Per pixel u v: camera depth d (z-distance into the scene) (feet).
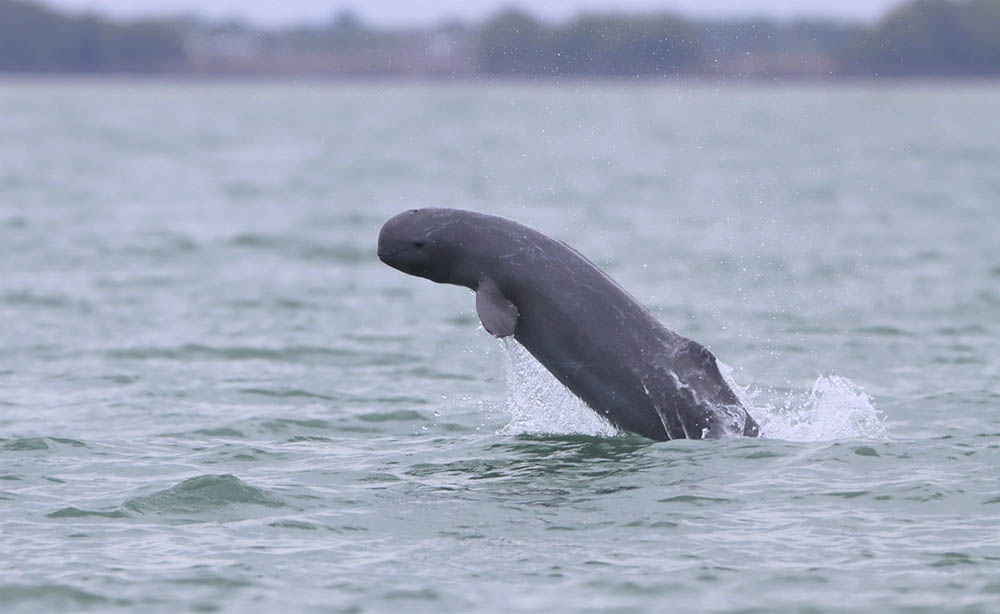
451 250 222.48
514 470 204.95
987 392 260.21
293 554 169.58
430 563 166.50
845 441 213.87
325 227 547.90
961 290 381.81
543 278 218.38
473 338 325.83
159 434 232.94
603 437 220.64
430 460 213.05
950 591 156.04
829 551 168.45
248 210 616.39
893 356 298.76
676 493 190.39
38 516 183.52
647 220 563.48
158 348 309.83
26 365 291.99
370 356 304.30
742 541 172.24
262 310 361.92
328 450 221.87
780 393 266.16
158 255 461.37
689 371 216.33
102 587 158.92
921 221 559.79
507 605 153.38
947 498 186.70
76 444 222.48
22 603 155.02
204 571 163.53
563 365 219.00
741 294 377.50
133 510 185.88
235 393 267.18
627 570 163.32
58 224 545.03
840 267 426.92
